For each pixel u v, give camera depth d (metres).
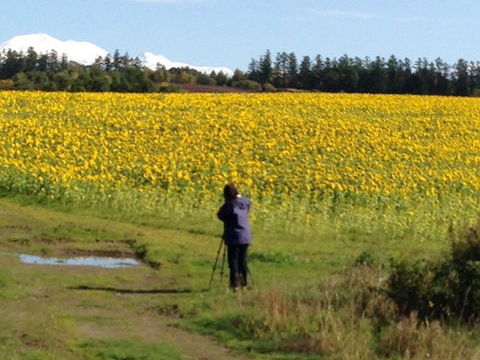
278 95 57.50
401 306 11.95
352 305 11.57
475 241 12.48
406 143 40.47
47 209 24.20
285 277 15.60
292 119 44.53
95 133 37.84
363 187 28.38
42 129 37.09
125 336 10.78
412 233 23.66
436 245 21.94
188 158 31.88
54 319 11.44
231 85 110.12
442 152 39.19
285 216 23.62
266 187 28.12
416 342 10.22
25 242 18.94
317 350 10.17
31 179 26.14
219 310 12.20
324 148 37.16
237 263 14.12
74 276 15.20
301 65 118.88
